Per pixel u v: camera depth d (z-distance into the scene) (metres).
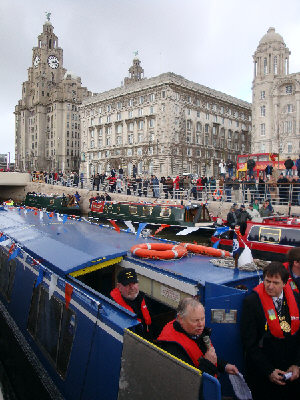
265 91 71.88
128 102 79.19
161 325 5.29
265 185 20.72
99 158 86.50
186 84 73.81
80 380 4.00
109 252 5.89
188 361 3.00
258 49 73.75
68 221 10.37
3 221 10.31
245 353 3.88
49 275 5.27
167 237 18.61
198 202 23.48
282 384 3.37
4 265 7.68
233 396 3.80
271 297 3.60
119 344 3.43
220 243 13.73
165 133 70.94
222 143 85.75
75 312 4.37
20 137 132.75
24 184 42.41
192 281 4.70
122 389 3.21
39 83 119.81
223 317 3.84
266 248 11.80
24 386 5.47
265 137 71.88
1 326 7.13
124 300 4.26
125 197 29.56
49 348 4.95
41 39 123.56
